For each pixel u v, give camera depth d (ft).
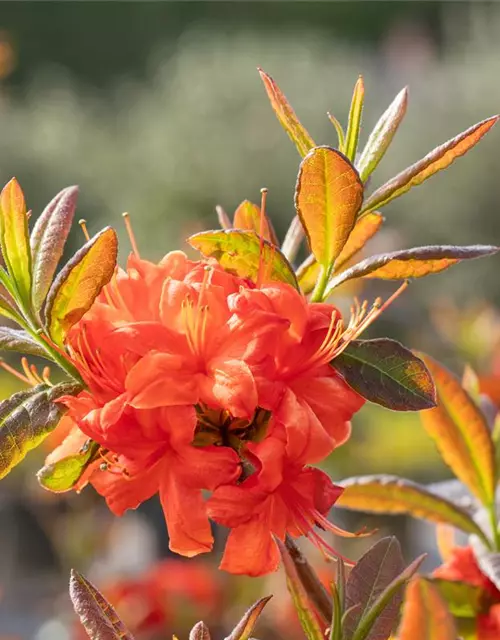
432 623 2.18
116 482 2.34
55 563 10.03
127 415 2.31
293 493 2.31
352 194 2.43
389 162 17.24
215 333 2.32
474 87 17.61
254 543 2.29
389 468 8.64
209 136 17.83
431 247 2.47
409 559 8.42
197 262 2.44
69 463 2.35
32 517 9.68
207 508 2.26
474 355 7.90
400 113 2.53
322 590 2.45
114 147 18.70
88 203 18.28
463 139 2.47
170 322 2.34
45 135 18.71
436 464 8.81
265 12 28.48
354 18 28.43
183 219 17.57
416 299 13.58
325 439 2.28
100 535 8.29
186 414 2.29
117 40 27.55
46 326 2.37
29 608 9.42
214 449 2.29
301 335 2.35
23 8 27.09
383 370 2.40
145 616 5.98
